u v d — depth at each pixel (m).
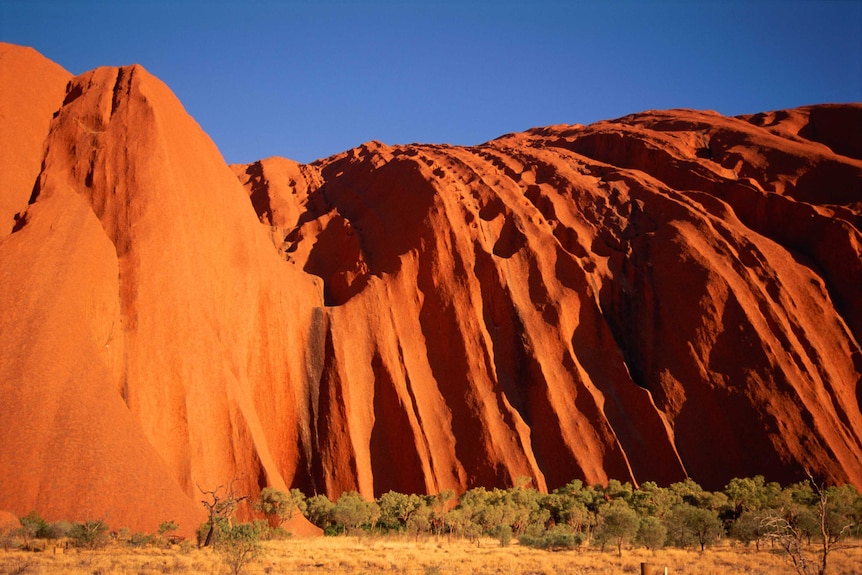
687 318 59.72
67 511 34.81
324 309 59.03
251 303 54.59
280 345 55.16
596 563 30.86
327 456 51.91
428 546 38.78
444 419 55.72
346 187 80.94
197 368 45.91
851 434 54.94
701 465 54.22
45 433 36.34
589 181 74.31
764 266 62.22
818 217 65.19
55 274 42.12
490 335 60.44
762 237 65.12
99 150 52.12
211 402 45.72
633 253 65.31
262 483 44.97
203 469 43.19
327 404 53.88
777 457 52.91
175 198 51.59
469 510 44.72
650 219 68.00
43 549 30.33
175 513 37.19
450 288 61.97
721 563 30.98
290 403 53.59
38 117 55.03
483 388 57.03
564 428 55.19
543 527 46.44
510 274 63.31
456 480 53.00
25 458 35.31
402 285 61.81
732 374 56.91
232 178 61.81
